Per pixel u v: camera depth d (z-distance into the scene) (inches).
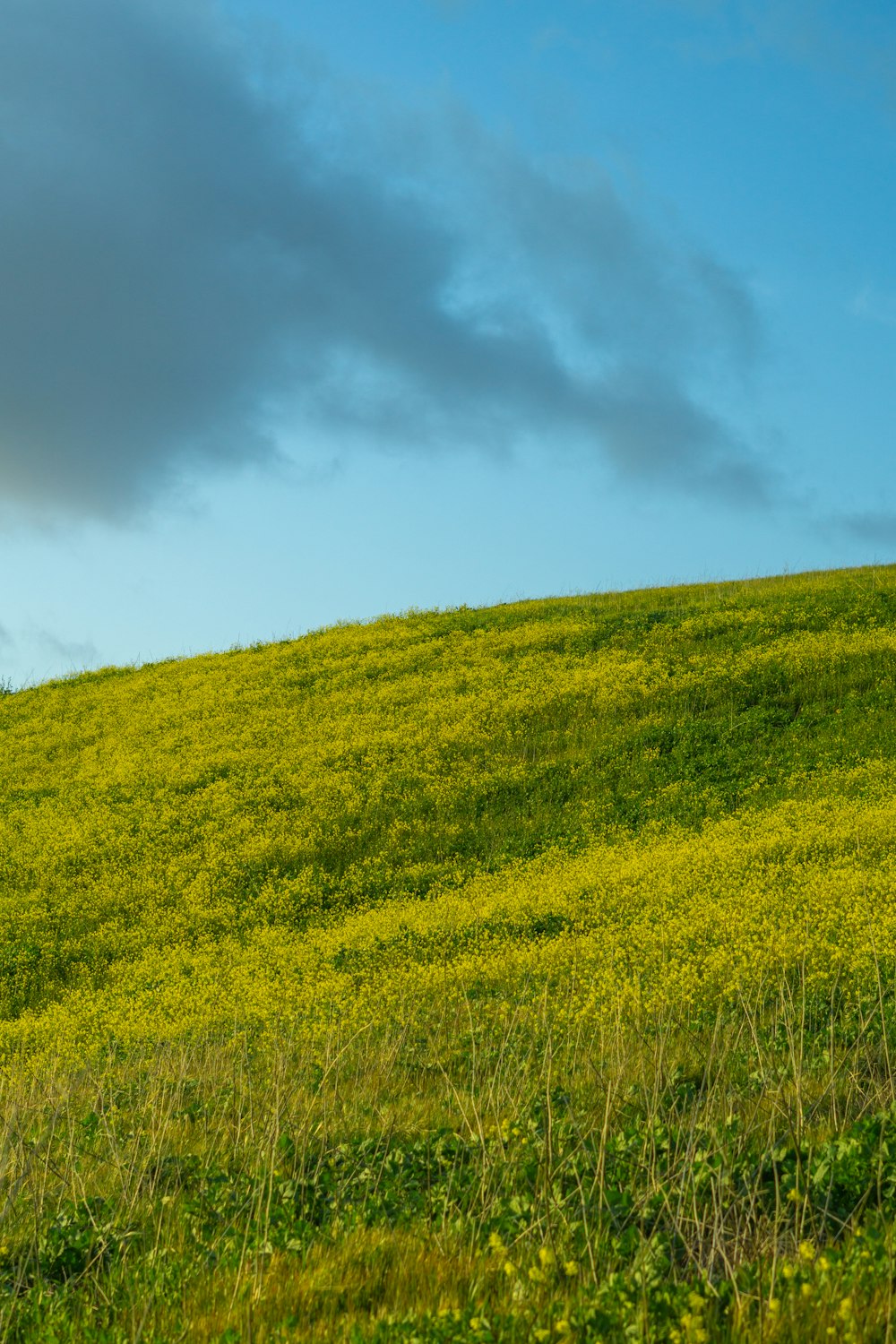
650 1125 299.9
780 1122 324.8
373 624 1920.5
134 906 1029.2
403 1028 511.2
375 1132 372.8
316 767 1298.0
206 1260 278.7
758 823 950.4
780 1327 204.5
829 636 1403.8
